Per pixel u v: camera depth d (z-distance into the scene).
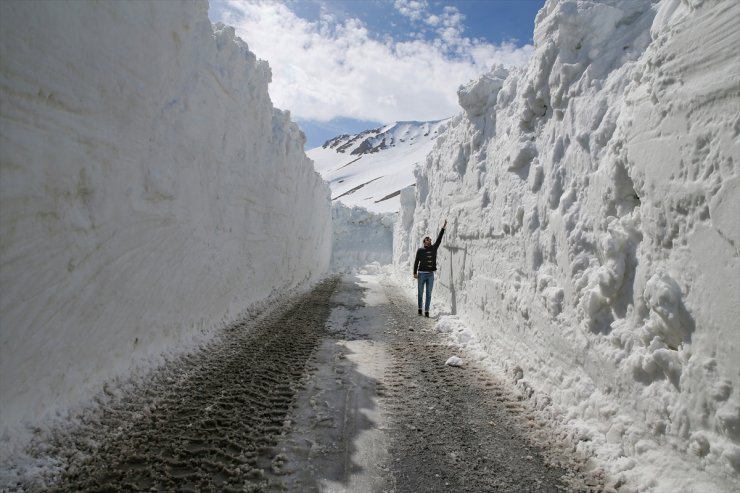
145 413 3.17
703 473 2.21
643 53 3.24
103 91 3.15
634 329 2.84
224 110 5.96
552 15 4.48
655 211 2.68
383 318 8.01
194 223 5.11
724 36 2.25
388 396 3.94
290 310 8.20
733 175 2.12
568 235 3.63
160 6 3.88
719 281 2.18
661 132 2.64
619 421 2.81
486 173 6.54
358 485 2.55
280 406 3.54
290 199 11.12
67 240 2.88
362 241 27.50
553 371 3.74
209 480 2.45
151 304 4.15
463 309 7.21
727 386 2.11
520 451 2.99
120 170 3.48
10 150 2.34
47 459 2.43
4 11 2.22
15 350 2.50
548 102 4.62
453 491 2.53
